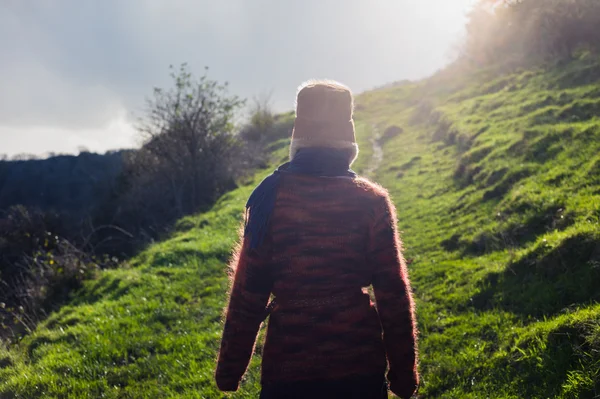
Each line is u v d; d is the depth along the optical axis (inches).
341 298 74.3
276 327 75.5
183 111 795.4
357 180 79.0
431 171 572.7
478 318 215.2
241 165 898.7
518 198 336.5
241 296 75.7
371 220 76.1
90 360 231.5
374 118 1203.9
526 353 170.2
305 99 81.2
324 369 73.1
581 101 499.5
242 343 75.8
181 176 803.4
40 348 258.2
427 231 380.5
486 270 255.4
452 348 198.8
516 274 233.6
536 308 200.1
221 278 335.9
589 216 248.7
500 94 738.8
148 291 326.3
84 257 451.5
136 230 767.1
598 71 602.5
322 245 74.4
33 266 456.1
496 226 313.4
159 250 430.6
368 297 78.5
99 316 290.8
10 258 557.9
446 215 403.2
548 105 565.3
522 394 153.3
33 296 391.2
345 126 81.4
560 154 386.3
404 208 465.1
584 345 155.9
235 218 541.0
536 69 781.9
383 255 75.4
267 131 1334.9
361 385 73.8
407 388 76.9
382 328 76.9
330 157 79.0
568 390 142.7
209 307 287.0
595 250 206.2
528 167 391.5
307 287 74.0
